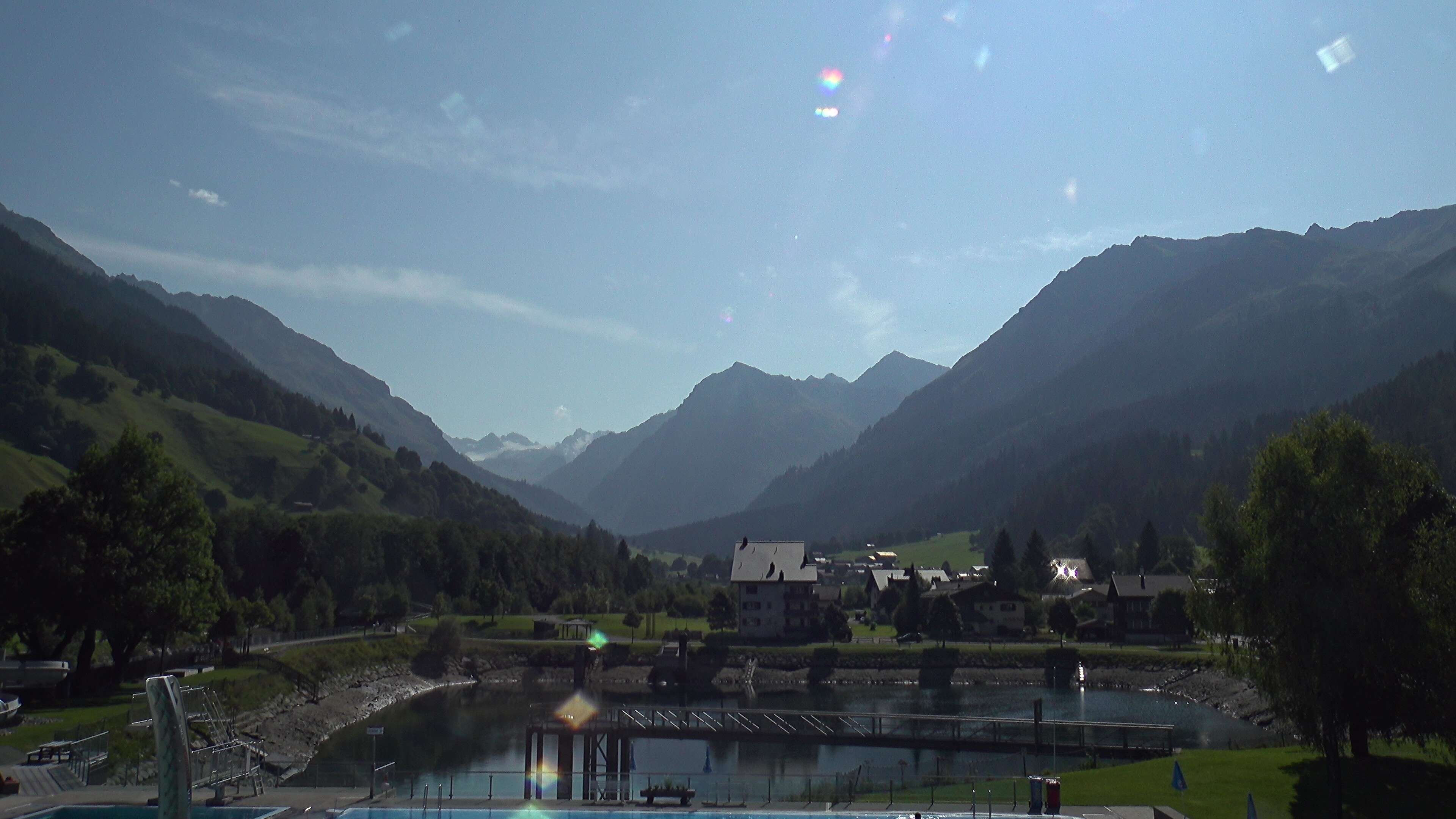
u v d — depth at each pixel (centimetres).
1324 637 4762
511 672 14050
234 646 10956
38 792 5131
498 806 5078
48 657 8056
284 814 4847
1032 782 5025
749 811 5066
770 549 17400
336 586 17862
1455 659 4800
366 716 10775
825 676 13925
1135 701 11806
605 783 7200
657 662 14012
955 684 13512
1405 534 5644
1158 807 4928
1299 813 4912
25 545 7481
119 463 7875
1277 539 4931
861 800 5534
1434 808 4838
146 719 6569
